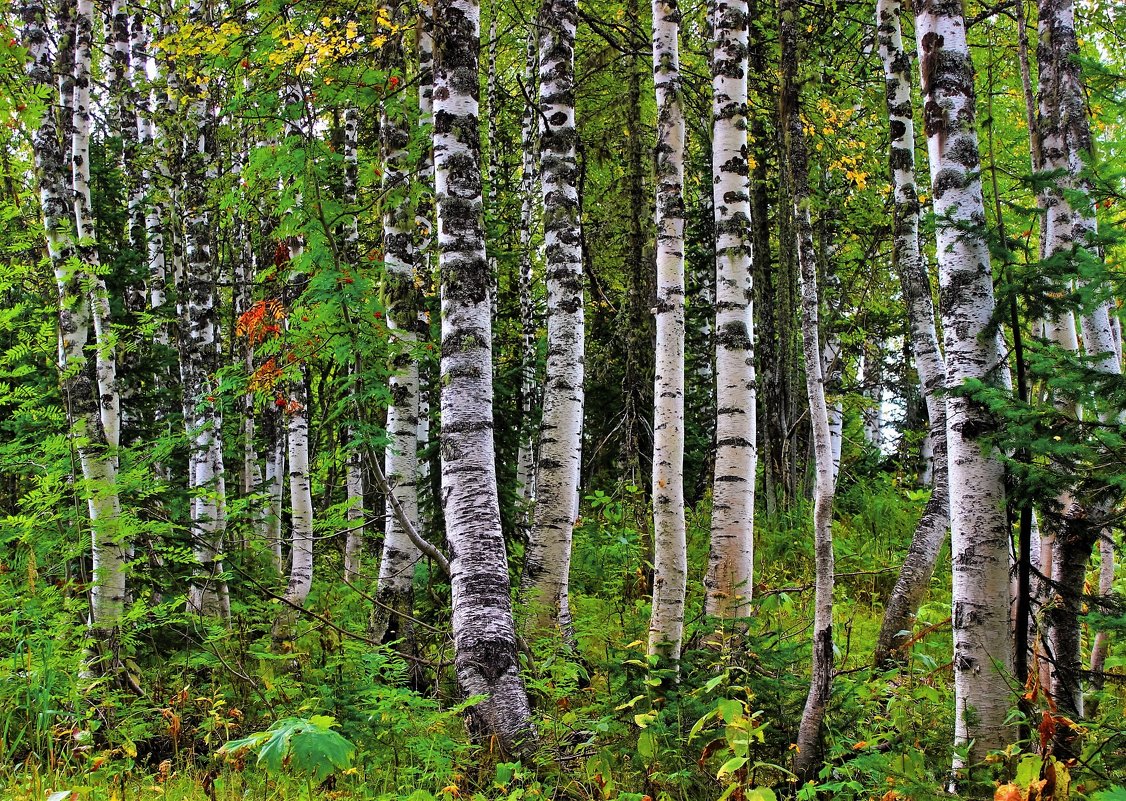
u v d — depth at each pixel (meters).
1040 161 6.11
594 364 14.14
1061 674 4.84
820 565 5.23
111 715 5.59
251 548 8.59
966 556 4.38
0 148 9.72
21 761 5.12
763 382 14.02
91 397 6.25
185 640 7.29
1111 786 3.80
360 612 8.82
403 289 8.00
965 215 4.51
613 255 13.79
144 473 6.71
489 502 5.65
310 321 6.57
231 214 10.41
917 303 8.16
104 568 6.06
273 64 7.02
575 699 6.25
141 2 15.20
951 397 4.45
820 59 10.01
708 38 9.16
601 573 10.48
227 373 7.96
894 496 14.05
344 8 7.58
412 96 7.84
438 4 6.24
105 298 6.88
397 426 8.00
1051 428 4.08
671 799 4.68
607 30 11.90
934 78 4.64
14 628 5.48
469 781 4.85
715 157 7.76
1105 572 6.06
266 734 3.15
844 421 18.64
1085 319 5.80
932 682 6.49
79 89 7.60
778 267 14.55
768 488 13.33
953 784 4.20
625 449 12.03
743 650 6.23
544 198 8.23
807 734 5.02
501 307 15.40
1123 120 6.07
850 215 14.31
